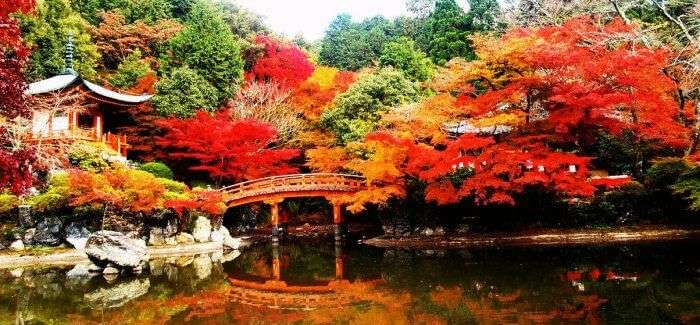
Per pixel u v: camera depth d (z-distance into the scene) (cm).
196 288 1667
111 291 1594
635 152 2498
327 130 3128
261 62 3888
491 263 1911
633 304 1212
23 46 788
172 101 3048
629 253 1962
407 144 2328
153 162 2919
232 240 2617
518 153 2167
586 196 2472
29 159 794
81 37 3456
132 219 2262
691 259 1758
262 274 1969
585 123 2206
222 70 3456
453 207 2589
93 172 2302
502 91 2161
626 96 1952
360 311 1326
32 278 1766
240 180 3019
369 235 2930
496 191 2266
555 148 2561
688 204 2347
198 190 2538
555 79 2103
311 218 3469
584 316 1130
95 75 3544
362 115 2881
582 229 2434
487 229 2525
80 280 1747
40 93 2462
